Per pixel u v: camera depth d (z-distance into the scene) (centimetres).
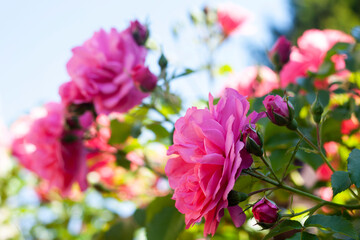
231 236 48
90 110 49
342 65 53
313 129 44
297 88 51
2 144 79
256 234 46
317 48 53
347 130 46
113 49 49
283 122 35
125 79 48
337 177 33
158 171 58
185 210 33
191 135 33
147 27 51
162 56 48
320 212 44
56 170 54
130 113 54
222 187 32
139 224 50
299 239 32
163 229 45
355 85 48
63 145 53
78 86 48
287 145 42
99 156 60
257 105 42
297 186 46
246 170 33
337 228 31
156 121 52
